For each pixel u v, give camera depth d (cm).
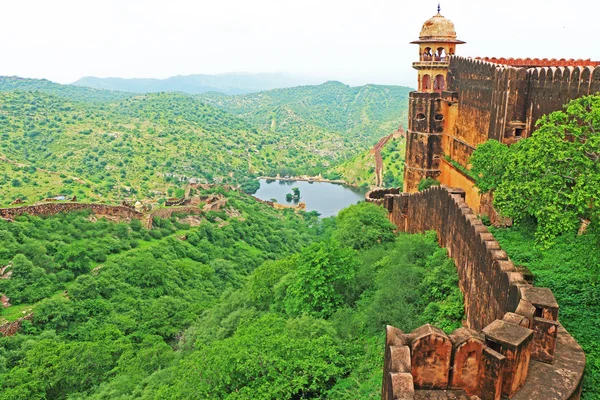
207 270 5184
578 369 1140
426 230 2612
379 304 1942
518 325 1094
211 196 8619
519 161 1609
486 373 1042
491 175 2492
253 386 1625
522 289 1252
